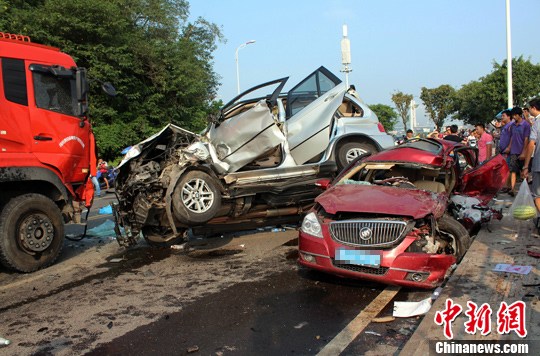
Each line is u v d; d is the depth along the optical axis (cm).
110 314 471
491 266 515
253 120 713
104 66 2606
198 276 595
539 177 641
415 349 346
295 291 515
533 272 488
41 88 672
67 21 2512
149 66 3031
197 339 401
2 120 620
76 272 648
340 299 486
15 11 2427
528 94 3381
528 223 710
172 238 768
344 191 580
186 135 770
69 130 700
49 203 673
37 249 652
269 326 423
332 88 819
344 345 377
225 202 721
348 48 2017
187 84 3127
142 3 3109
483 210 688
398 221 484
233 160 721
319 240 508
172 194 664
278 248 729
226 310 467
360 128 880
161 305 490
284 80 791
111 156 2780
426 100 5669
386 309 454
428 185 688
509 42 1936
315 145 802
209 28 3712
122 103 2903
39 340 412
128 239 728
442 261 473
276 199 743
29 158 648
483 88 3606
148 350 383
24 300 532
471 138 1902
